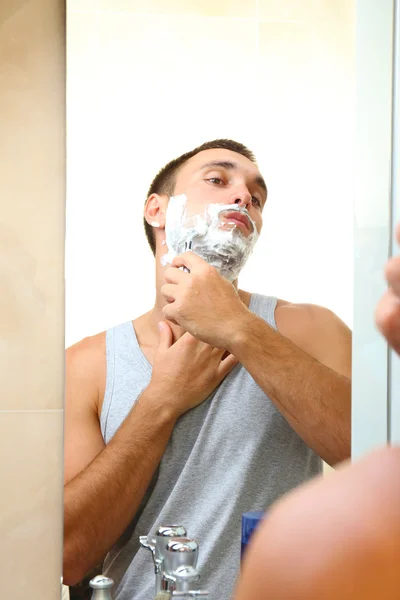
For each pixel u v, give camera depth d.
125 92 0.96
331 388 0.90
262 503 0.91
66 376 0.96
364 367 0.69
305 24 0.94
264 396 0.92
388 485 0.14
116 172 0.95
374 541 0.13
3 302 0.99
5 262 0.99
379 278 0.69
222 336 0.92
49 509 0.98
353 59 0.94
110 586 0.94
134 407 0.94
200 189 0.94
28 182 0.99
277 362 0.91
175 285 0.94
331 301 0.92
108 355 0.95
